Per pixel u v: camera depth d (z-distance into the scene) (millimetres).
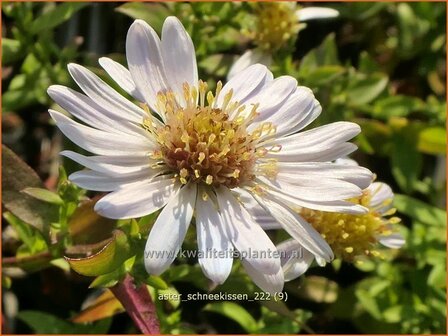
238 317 89
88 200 76
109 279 69
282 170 66
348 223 79
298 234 63
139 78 66
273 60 99
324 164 66
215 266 59
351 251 78
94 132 62
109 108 64
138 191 62
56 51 103
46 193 75
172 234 60
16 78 101
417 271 102
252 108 68
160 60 67
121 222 75
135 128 65
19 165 77
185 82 68
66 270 96
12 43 99
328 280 100
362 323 101
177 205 63
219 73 97
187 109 68
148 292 74
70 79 101
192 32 97
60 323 90
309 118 69
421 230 100
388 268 98
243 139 67
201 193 65
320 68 97
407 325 97
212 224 63
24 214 76
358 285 100
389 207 86
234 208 64
